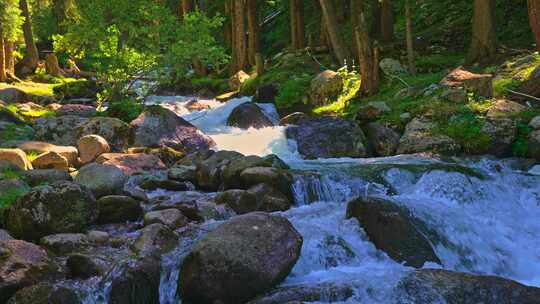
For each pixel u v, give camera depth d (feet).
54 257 23.57
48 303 19.81
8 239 23.52
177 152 44.62
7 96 68.18
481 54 55.98
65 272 22.22
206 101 77.61
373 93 56.34
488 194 32.89
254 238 21.53
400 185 34.76
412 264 24.41
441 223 26.86
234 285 20.83
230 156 39.65
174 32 59.31
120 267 21.66
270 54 116.67
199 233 26.61
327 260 24.48
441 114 44.47
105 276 21.50
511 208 32.35
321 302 20.27
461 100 45.57
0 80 90.22
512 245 27.81
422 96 49.29
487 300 19.97
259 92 67.46
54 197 26.61
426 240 25.25
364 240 25.94
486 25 55.72
